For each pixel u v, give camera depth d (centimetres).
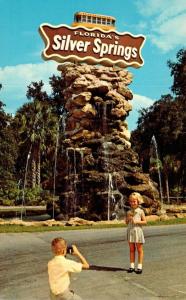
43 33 2688
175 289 845
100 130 2672
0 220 2139
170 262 1080
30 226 1897
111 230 1716
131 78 2859
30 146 6241
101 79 2741
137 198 991
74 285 883
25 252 1251
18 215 3083
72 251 650
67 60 2762
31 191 5409
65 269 614
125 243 1379
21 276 974
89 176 2461
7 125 5381
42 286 891
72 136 2650
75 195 2470
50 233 1628
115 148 2594
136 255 1162
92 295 814
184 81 5791
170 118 5497
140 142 6038
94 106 2694
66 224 1961
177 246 1300
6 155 5219
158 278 929
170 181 5934
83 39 2766
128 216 991
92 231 1686
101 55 2792
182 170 5616
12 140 5334
